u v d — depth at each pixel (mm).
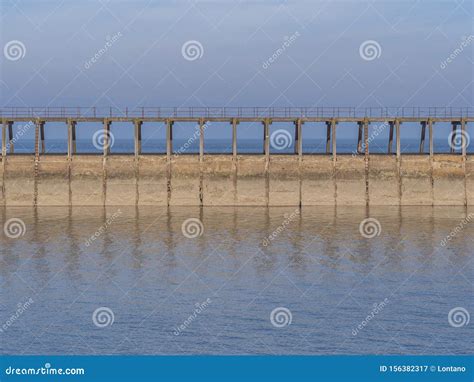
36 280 45406
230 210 70750
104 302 41156
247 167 73000
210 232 60312
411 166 73500
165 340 35969
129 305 40656
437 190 73188
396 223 64375
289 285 44438
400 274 46938
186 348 35125
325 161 73188
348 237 58375
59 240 57219
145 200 72625
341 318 38719
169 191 72688
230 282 45125
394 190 73125
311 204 72750
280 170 72938
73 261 50375
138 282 45125
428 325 37812
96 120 73812
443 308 40156
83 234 59531
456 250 53750
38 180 72875
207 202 72688
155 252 53156
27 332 36906
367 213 69188
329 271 47719
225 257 51625
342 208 71875
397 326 37594
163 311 39719
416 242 56594
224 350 34875
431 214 68875
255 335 36531
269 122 73750
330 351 34875
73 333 36781
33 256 51750
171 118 73500
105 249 54062
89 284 44625
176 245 55469
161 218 66500
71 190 72750
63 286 44188
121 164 72938
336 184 72938
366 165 73250
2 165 72875
